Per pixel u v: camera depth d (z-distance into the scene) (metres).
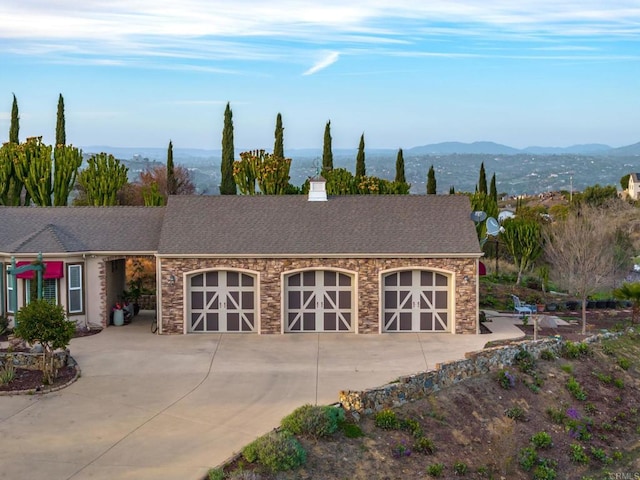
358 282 25.59
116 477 13.91
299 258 25.47
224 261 25.45
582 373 22.34
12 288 23.75
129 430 16.30
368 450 15.99
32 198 39.28
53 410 17.58
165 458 14.80
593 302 31.47
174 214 27.20
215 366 21.44
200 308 25.89
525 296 32.72
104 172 40.88
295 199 28.30
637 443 19.34
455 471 16.00
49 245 25.16
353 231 26.34
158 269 25.38
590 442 18.98
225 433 16.14
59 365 20.84
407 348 23.56
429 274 26.00
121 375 20.47
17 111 51.06
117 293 28.41
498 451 16.89
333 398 18.47
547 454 17.92
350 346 23.89
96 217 27.70
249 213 27.41
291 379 20.14
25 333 19.19
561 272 29.42
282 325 25.66
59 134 52.53
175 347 23.61
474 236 26.12
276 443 14.76
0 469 14.22
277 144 51.91
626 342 25.50
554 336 24.42
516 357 21.95
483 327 26.73
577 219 34.75
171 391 19.09
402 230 26.39
